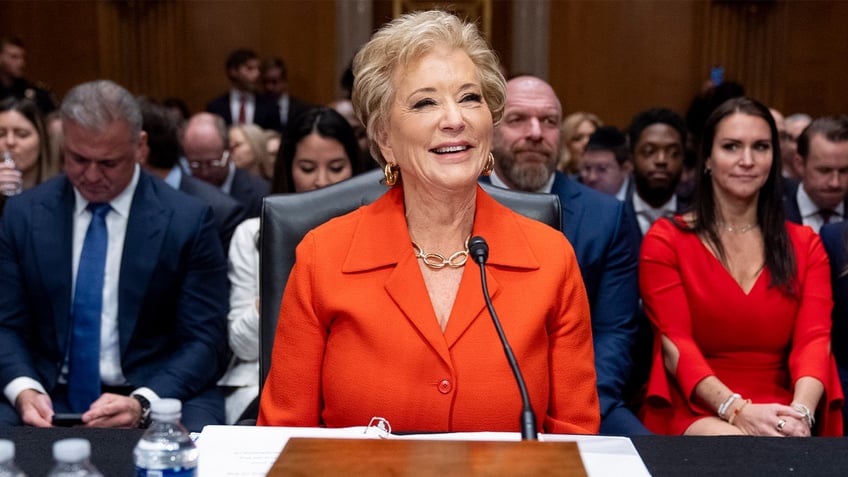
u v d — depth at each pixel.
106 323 2.87
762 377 2.90
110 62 9.48
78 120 2.72
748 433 2.62
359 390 1.72
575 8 9.54
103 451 1.51
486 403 1.70
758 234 2.95
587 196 3.06
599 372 2.77
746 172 2.85
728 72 9.45
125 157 2.80
